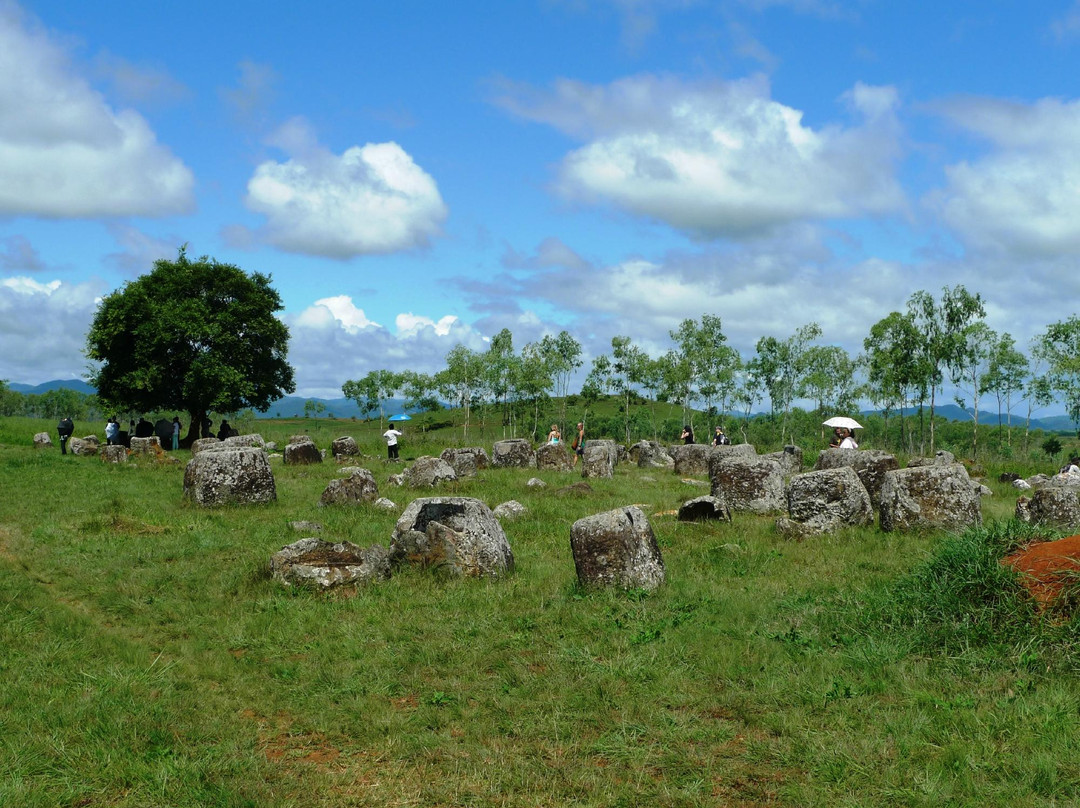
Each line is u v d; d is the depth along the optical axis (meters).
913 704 6.78
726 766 5.92
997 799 5.25
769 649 8.27
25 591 10.97
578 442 34.38
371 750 6.44
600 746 6.24
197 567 12.82
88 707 7.07
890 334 60.22
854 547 14.01
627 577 10.78
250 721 7.10
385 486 24.78
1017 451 67.06
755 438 83.31
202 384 47.19
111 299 47.72
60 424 37.34
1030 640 7.58
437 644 8.89
